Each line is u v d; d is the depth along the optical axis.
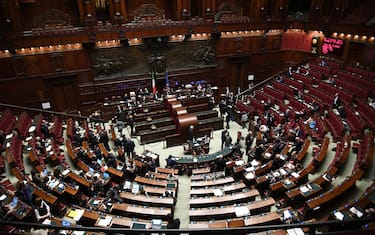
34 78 20.17
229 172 13.74
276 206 10.91
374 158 11.95
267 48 26.14
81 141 16.70
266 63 26.66
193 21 22.38
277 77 24.36
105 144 16.89
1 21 18.66
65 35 19.44
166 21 21.89
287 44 26.36
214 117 21.56
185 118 18.89
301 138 15.56
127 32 20.78
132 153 16.19
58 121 19.05
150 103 21.59
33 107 20.78
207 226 8.78
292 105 19.80
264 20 24.53
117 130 20.66
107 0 21.91
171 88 23.81
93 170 13.17
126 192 11.41
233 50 25.08
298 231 8.07
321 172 12.62
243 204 10.15
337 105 17.30
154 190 11.76
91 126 20.84
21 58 19.30
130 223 9.32
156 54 22.88
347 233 4.57
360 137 14.13
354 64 21.95
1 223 5.32
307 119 17.64
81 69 21.28
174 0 23.42
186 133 18.86
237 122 21.48
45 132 16.69
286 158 13.45
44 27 20.77
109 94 22.56
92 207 10.80
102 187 12.34
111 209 10.23
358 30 20.67
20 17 19.86
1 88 19.50
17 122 16.62
